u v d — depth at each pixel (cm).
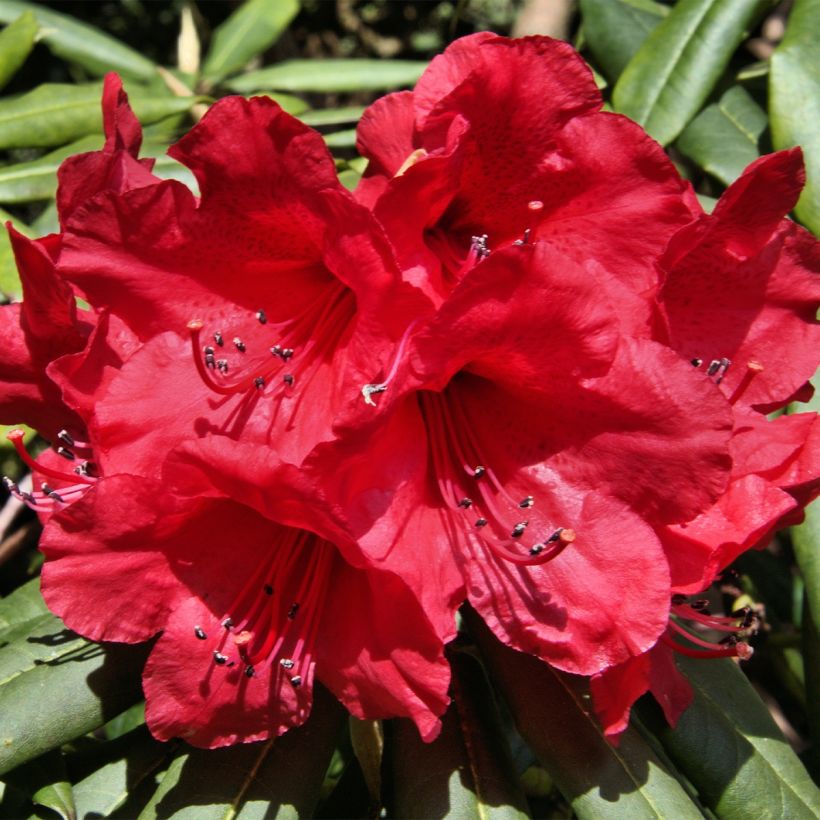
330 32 101
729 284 31
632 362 27
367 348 27
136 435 28
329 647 29
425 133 29
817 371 36
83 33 53
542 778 43
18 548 51
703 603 33
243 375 29
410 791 31
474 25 106
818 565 34
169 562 29
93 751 34
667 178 29
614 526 28
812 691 35
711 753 32
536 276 27
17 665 32
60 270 28
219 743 29
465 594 29
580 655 28
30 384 32
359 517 28
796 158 28
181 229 28
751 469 30
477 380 31
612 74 42
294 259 30
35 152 84
